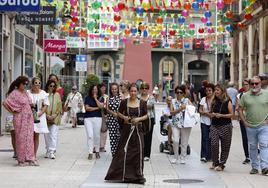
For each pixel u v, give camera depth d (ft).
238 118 57.57
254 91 50.98
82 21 133.69
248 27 139.33
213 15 192.44
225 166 55.47
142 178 44.98
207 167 54.90
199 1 96.48
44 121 56.44
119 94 61.16
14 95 53.47
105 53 237.25
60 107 59.72
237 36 154.71
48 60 142.72
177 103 56.90
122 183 44.80
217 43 176.65
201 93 76.69
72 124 104.27
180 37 170.30
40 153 63.36
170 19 158.40
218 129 53.11
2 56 84.43
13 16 90.48
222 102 52.95
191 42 236.43
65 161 57.36
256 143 51.11
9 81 90.12
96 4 109.40
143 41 159.02
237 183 45.75
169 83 238.27
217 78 233.35
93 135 59.88
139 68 159.12
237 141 79.77
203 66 244.01
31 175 47.98
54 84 59.26
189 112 56.54
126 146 45.24
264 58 123.03
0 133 80.23
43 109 56.08
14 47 94.84
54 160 57.88
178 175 49.78
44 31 135.33
